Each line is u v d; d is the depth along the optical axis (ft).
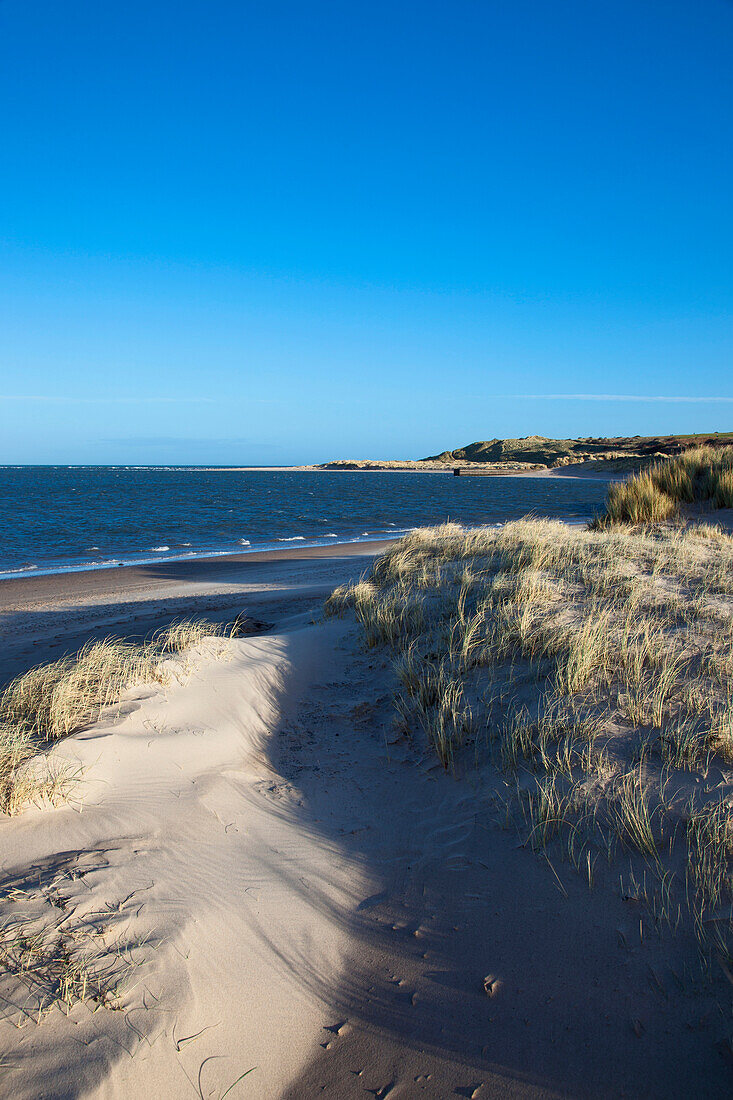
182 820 11.55
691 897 9.42
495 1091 7.18
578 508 140.97
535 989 8.45
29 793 10.59
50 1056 6.41
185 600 42.01
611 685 15.06
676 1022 7.74
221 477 463.83
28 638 31.73
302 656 20.83
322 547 76.02
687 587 22.03
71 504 152.15
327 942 9.45
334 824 12.64
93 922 8.29
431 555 32.01
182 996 7.51
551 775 12.48
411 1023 8.10
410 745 15.29
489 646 18.03
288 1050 7.63
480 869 10.82
